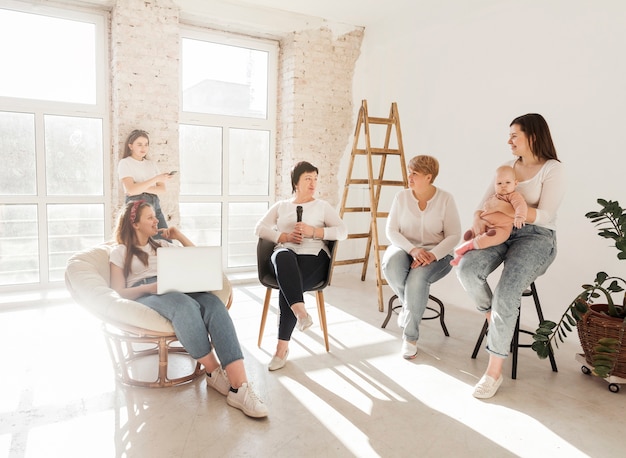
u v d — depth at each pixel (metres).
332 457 1.93
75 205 4.37
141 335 2.39
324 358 2.96
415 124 4.76
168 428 2.11
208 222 5.03
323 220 3.15
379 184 4.49
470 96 4.16
